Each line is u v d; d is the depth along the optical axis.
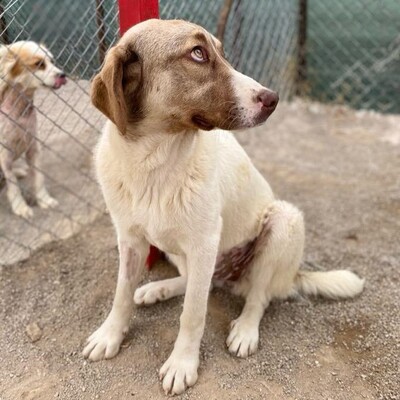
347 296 0.90
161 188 0.67
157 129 0.64
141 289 0.88
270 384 0.73
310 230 1.13
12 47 0.97
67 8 1.58
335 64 1.92
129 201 0.69
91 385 0.73
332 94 1.91
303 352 0.79
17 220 1.15
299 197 1.27
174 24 0.63
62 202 1.20
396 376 0.75
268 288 0.86
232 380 0.74
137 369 0.75
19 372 0.75
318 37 1.93
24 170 1.33
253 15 1.54
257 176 0.85
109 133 0.68
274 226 0.83
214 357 0.78
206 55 0.62
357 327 0.85
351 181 1.36
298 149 1.55
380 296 0.92
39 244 1.05
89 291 0.91
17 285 0.93
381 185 1.33
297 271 0.90
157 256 0.99
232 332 0.81
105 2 0.84
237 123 0.64
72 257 1.00
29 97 1.02
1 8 0.75
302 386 0.73
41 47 1.00
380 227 1.14
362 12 1.85
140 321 0.84
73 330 0.83
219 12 1.33
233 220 0.81
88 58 0.89
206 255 0.70
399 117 1.77
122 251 0.76
